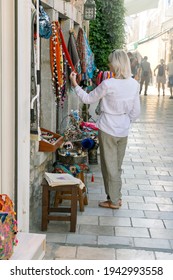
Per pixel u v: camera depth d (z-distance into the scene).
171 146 8.75
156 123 11.74
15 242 2.72
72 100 7.30
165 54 25.62
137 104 4.77
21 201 3.36
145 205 5.17
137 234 4.33
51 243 4.02
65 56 5.08
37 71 3.58
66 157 5.16
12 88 3.10
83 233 4.30
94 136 6.73
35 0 3.58
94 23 10.63
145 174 6.54
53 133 5.09
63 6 5.77
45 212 4.28
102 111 4.76
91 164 6.94
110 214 4.84
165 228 4.51
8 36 3.02
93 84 9.13
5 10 2.96
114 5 10.68
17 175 3.23
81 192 4.83
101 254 3.84
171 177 6.42
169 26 24.59
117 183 4.93
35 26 3.57
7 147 3.14
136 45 26.83
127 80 4.63
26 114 3.33
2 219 2.50
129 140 9.24
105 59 10.79
